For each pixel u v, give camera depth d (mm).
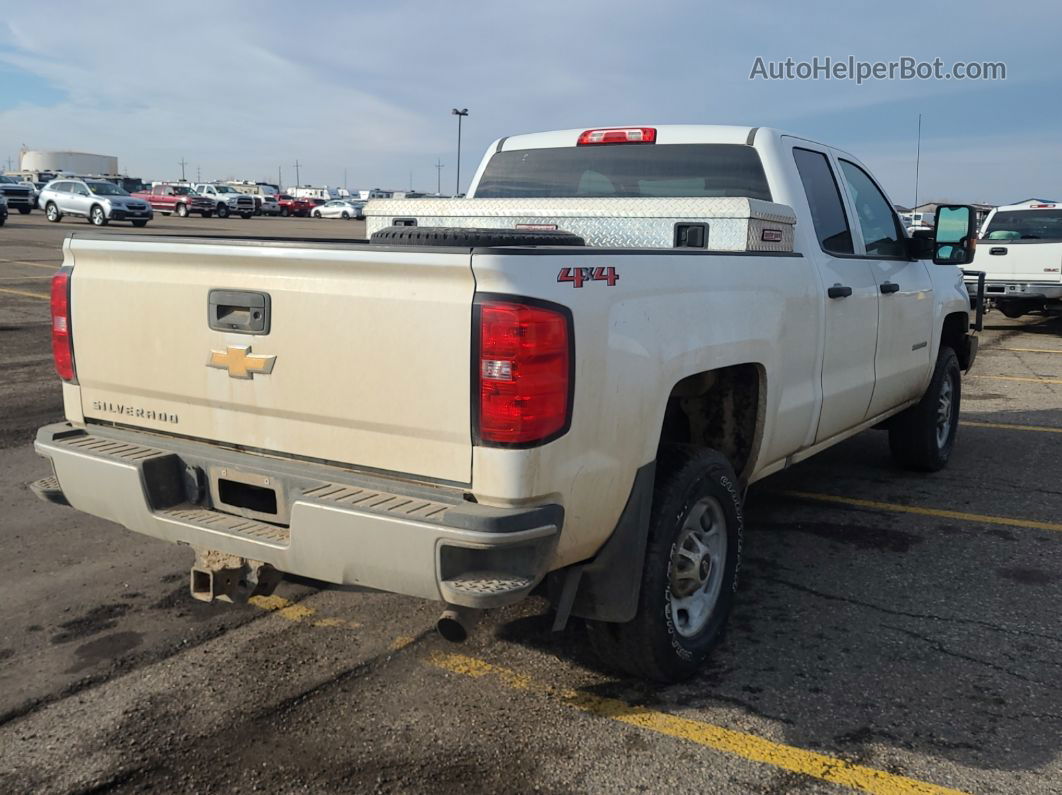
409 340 2811
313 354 3000
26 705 3391
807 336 4387
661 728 3301
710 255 3592
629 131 5000
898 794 2939
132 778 2977
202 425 3320
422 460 2859
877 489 6289
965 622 4199
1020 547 5168
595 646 3529
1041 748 3199
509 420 2693
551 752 3146
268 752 3123
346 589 4461
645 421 3195
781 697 3525
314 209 61875
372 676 3645
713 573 3795
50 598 4316
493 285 2686
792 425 4359
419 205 4719
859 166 5508
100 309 3498
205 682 3576
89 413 3652
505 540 2660
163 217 49281
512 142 5434
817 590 4555
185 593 4398
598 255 2986
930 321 6023
